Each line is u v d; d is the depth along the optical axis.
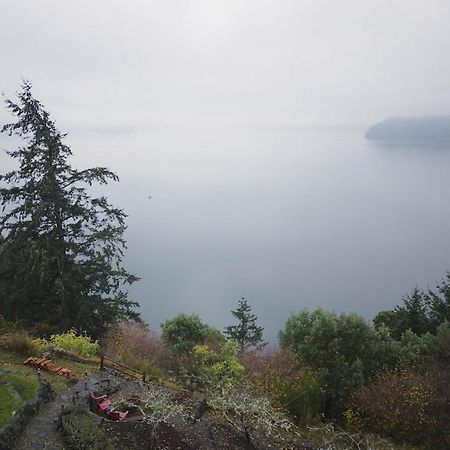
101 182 18.36
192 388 16.58
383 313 29.19
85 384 12.92
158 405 11.33
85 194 18.64
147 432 10.87
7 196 17.50
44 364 13.36
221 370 17.33
